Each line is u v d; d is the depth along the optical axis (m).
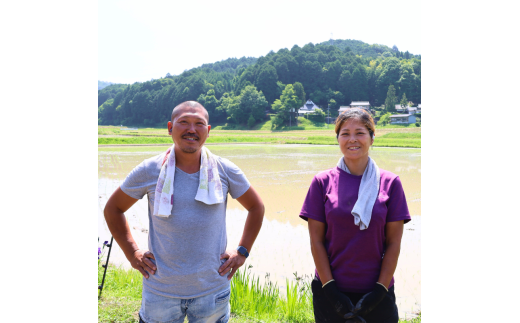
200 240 2.37
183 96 117.94
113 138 52.72
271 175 19.62
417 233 8.38
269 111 118.38
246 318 3.83
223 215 2.52
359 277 2.38
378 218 2.35
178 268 2.35
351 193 2.44
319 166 24.19
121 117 126.56
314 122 106.88
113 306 3.82
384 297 2.36
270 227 9.34
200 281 2.37
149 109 119.44
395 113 101.31
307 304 4.34
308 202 2.54
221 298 2.46
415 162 26.16
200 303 2.38
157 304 2.37
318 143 57.84
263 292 4.46
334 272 2.44
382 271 2.34
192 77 123.12
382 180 2.48
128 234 2.55
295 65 132.75
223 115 117.81
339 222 2.39
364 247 2.36
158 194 2.36
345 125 2.52
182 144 2.36
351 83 125.69
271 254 7.22
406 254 7.05
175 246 2.34
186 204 2.36
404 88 119.06
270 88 124.06
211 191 2.39
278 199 13.03
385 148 42.94
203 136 2.39
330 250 2.47
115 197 2.52
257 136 74.12
